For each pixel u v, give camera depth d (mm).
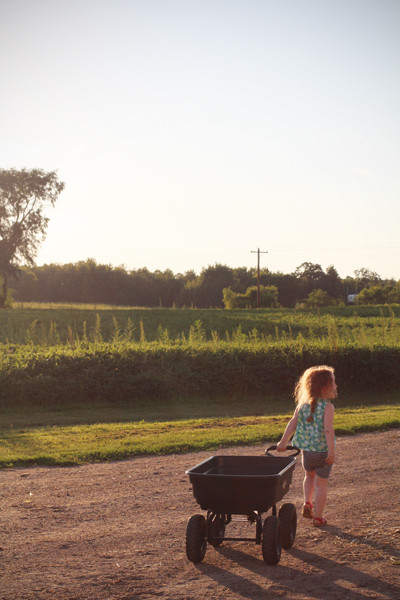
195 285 117250
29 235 65312
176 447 9656
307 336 33156
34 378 15742
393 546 4988
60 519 5812
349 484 7180
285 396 18188
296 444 5523
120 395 16438
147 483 7312
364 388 19844
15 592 4051
